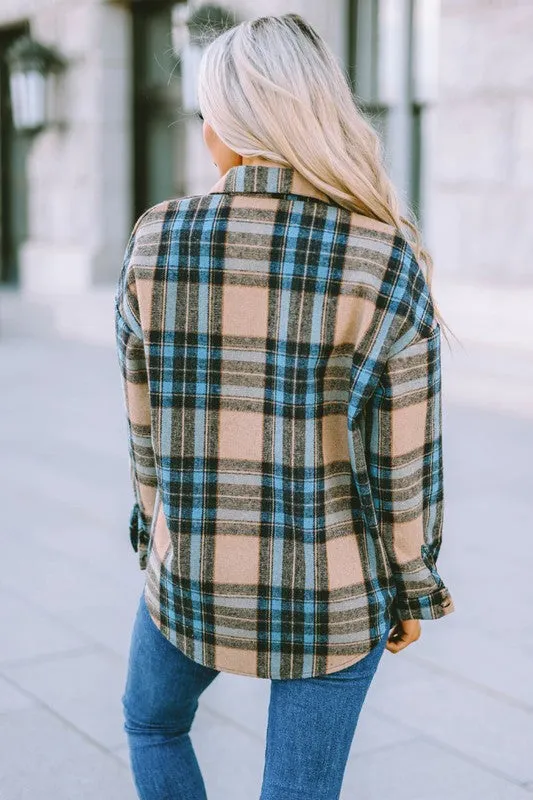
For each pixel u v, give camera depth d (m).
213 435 1.49
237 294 1.46
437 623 3.57
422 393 1.45
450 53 8.77
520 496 5.18
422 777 2.56
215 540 1.50
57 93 13.05
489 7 8.48
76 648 3.35
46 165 13.38
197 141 11.61
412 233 1.59
